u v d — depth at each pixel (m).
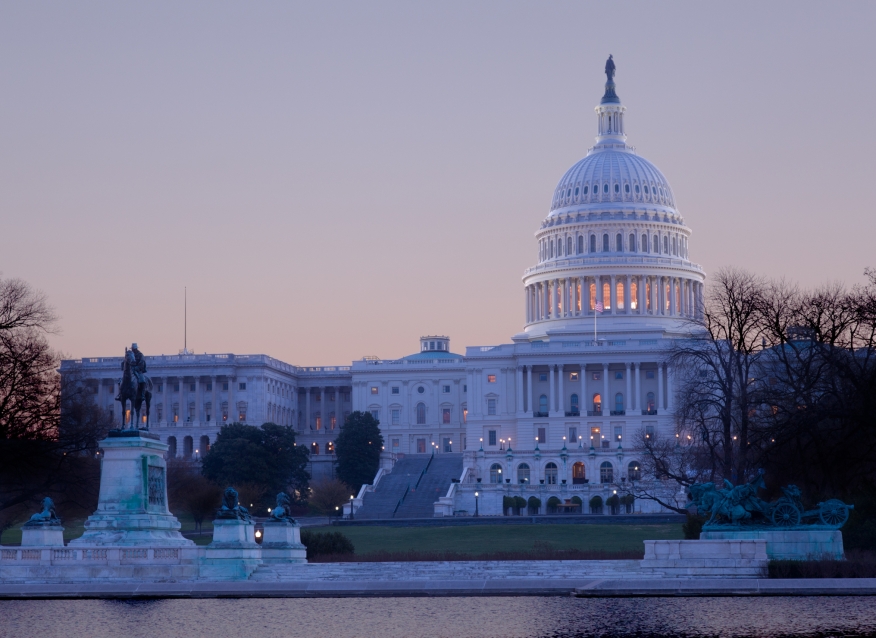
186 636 75.81
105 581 98.38
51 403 157.12
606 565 103.06
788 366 126.31
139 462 104.62
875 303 124.00
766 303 136.50
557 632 75.31
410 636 74.88
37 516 106.94
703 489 104.38
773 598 88.12
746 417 130.38
